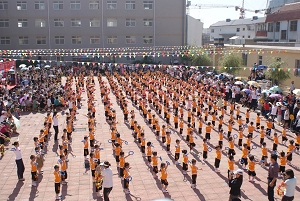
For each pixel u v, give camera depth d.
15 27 50.03
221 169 14.68
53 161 15.72
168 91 30.28
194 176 12.74
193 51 42.41
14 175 14.19
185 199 11.98
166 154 16.55
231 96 29.33
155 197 12.14
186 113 25.16
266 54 33.47
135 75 38.16
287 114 20.83
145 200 11.93
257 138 19.05
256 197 12.08
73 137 19.42
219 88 30.61
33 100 26.44
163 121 22.92
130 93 30.58
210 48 44.69
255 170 14.60
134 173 14.29
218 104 25.70
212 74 37.00
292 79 29.61
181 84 32.62
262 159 14.94
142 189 12.80
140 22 51.78
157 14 51.81
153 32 52.06
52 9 50.19
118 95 29.52
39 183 13.37
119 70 47.78
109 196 12.21
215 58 43.16
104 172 11.30
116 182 13.38
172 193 12.45
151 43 52.41
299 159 15.80
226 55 35.72
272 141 18.47
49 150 17.20
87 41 51.28
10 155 16.67
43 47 50.72
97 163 13.29
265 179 13.63
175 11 52.03
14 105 23.28
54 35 50.69
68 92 28.75
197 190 12.69
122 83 34.72
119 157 14.24
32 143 18.47
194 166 12.77
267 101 23.92
